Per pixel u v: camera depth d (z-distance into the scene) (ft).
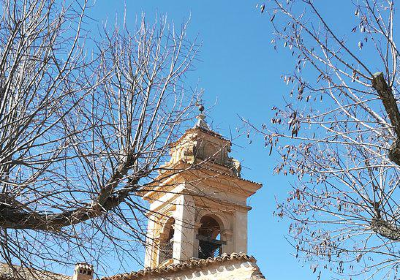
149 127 33.32
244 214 77.92
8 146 28.35
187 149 73.67
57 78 30.30
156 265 69.67
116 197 31.86
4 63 29.50
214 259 58.59
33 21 31.07
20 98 29.76
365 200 41.14
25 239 30.14
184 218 71.46
